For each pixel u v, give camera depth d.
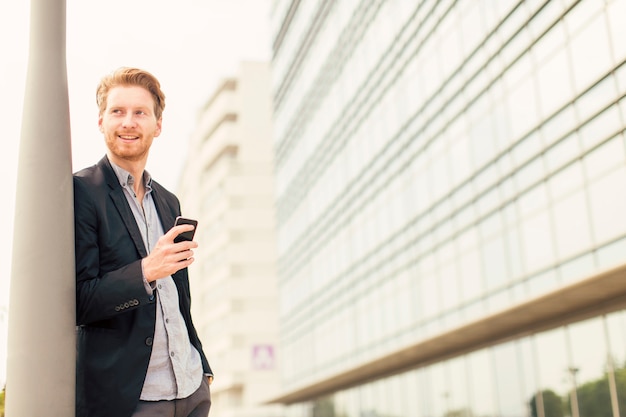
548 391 17.70
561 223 16.53
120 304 2.25
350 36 32.66
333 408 35.28
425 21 24.48
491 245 19.62
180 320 2.56
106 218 2.46
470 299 20.70
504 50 19.38
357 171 31.14
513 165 18.72
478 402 21.05
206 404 2.62
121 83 2.61
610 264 14.77
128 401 2.32
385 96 28.05
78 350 2.40
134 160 2.63
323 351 35.12
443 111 22.89
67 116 2.47
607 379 15.62
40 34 2.49
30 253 2.29
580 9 16.09
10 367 2.24
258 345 60.06
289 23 45.03
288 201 43.72
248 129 66.00
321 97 37.16
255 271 62.28
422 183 24.31
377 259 28.30
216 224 66.94
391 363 25.88
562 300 15.80
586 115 15.77
